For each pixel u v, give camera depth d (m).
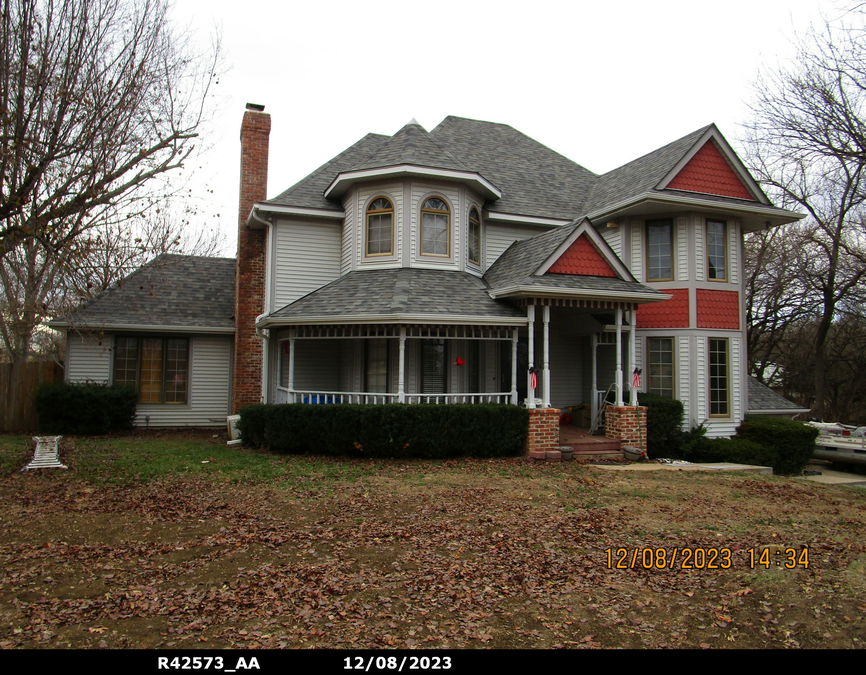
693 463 13.58
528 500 8.86
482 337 12.86
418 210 14.58
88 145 10.92
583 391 16.73
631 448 13.11
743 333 15.59
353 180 14.62
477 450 12.38
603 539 7.07
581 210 17.23
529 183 17.97
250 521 7.47
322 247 15.79
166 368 16.95
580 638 4.68
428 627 4.78
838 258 25.06
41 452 10.73
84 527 7.11
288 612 4.97
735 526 7.78
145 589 5.35
